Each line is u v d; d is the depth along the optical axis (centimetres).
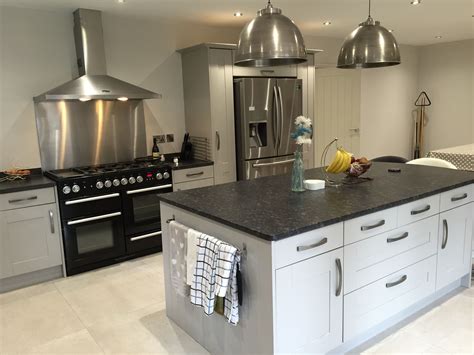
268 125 464
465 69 681
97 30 389
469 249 299
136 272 359
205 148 449
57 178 344
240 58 208
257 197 246
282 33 200
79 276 354
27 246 332
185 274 228
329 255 199
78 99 374
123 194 376
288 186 278
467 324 254
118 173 371
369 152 695
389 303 238
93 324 272
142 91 388
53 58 390
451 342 235
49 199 338
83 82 372
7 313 291
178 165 413
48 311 292
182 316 258
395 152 738
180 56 468
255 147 457
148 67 448
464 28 545
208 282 201
